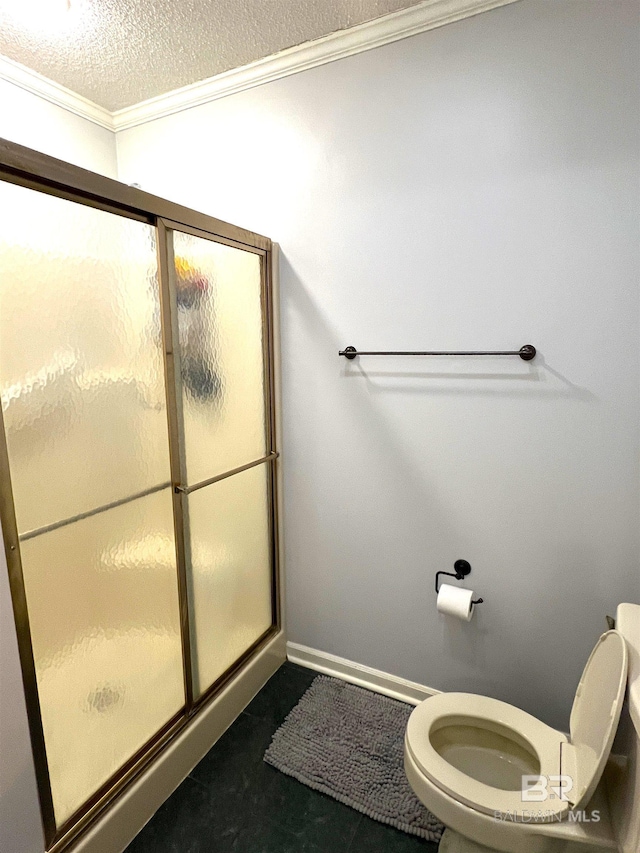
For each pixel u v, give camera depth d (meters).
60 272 1.09
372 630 1.89
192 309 1.48
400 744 1.65
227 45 1.58
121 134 2.06
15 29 1.46
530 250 1.40
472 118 1.42
